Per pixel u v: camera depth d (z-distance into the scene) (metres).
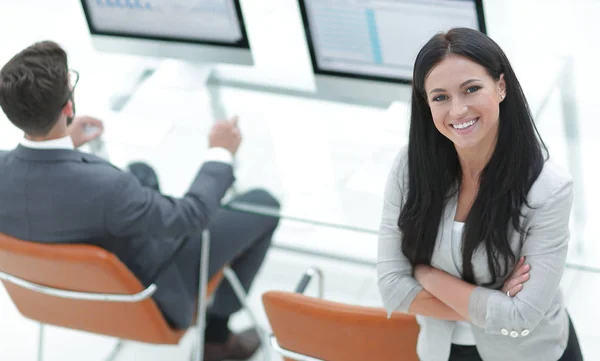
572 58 3.05
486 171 1.94
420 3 2.69
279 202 2.68
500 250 1.97
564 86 2.89
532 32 3.74
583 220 2.40
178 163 2.84
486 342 2.11
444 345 2.16
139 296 2.50
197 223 2.57
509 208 1.93
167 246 2.71
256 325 3.18
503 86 1.87
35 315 2.78
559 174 1.92
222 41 3.11
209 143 2.78
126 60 3.38
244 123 3.00
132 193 2.43
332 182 2.72
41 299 2.66
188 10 3.07
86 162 2.42
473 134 1.87
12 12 5.03
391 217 2.13
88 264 2.36
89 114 3.10
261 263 3.11
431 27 2.73
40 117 2.33
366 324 2.08
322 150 2.85
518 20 3.85
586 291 3.28
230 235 2.92
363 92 3.00
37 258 2.40
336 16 2.84
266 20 3.53
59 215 2.41
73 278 2.46
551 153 2.63
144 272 2.65
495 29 3.69
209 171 2.67
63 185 2.39
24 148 2.42
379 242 2.18
